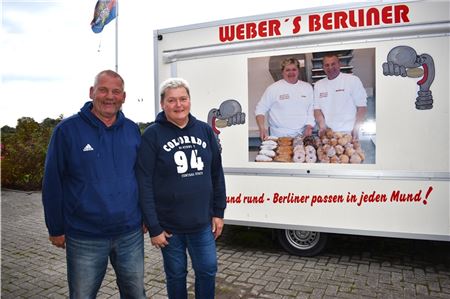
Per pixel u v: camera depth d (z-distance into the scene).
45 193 2.25
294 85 4.16
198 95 4.59
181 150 2.57
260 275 4.07
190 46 4.58
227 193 4.52
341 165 4.02
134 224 2.45
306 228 4.20
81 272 2.33
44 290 3.97
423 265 4.27
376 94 3.87
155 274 4.26
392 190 3.88
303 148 4.16
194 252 2.68
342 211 4.05
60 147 2.25
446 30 3.65
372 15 3.83
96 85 2.35
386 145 3.87
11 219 7.22
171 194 2.54
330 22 3.97
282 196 4.28
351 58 3.93
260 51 4.27
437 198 3.76
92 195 2.28
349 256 4.58
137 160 2.51
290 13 4.11
